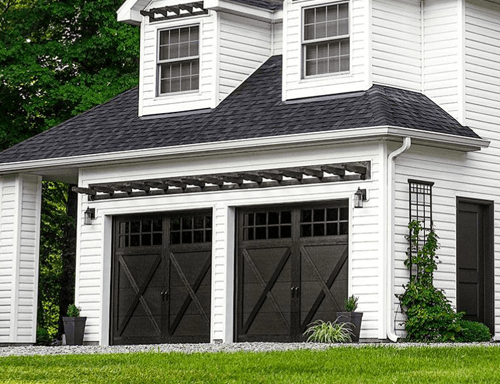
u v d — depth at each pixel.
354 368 13.19
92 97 30.03
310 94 21.22
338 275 19.77
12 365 14.32
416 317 19.06
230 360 14.20
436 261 19.91
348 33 20.97
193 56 22.83
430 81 21.39
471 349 15.53
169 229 22.11
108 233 22.80
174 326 21.84
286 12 21.69
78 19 31.92
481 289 20.91
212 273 21.14
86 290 22.81
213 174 21.30
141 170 22.27
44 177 24.73
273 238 20.67
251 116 21.33
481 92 21.39
